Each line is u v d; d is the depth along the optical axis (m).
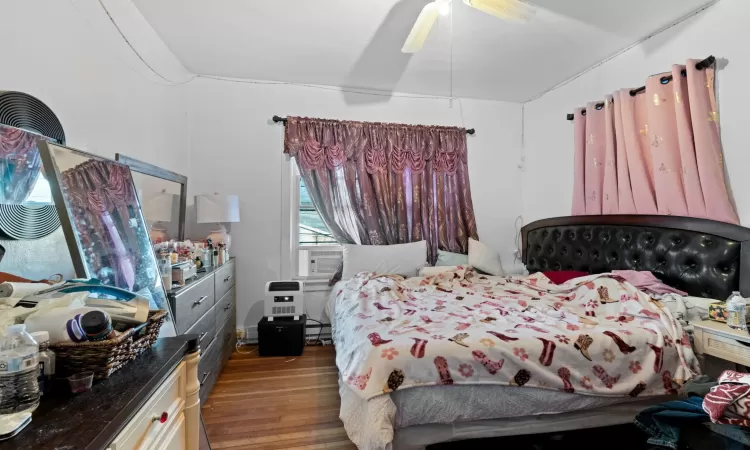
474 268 3.41
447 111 3.77
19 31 1.33
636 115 2.53
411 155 3.57
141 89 2.37
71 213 1.09
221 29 2.42
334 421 2.01
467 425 1.50
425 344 1.52
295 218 3.49
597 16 2.25
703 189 2.10
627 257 2.53
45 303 0.85
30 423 0.63
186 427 1.05
